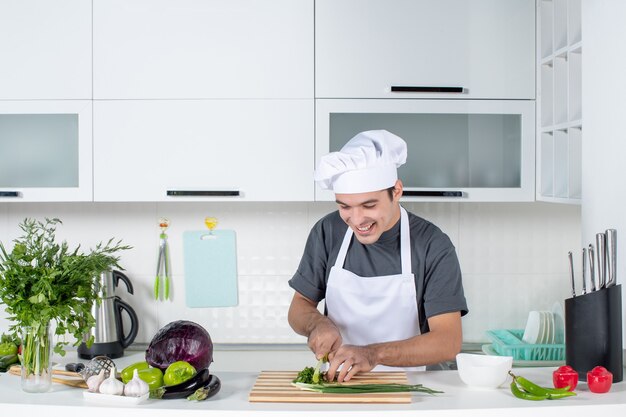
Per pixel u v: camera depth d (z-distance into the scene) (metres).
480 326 3.18
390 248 2.17
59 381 1.86
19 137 2.79
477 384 1.77
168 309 3.14
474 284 3.17
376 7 2.76
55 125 2.79
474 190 2.80
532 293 3.18
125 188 2.77
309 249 2.31
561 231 3.18
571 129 2.52
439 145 2.82
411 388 1.71
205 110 2.77
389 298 2.17
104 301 2.82
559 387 1.76
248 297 3.14
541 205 3.17
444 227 3.17
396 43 2.77
